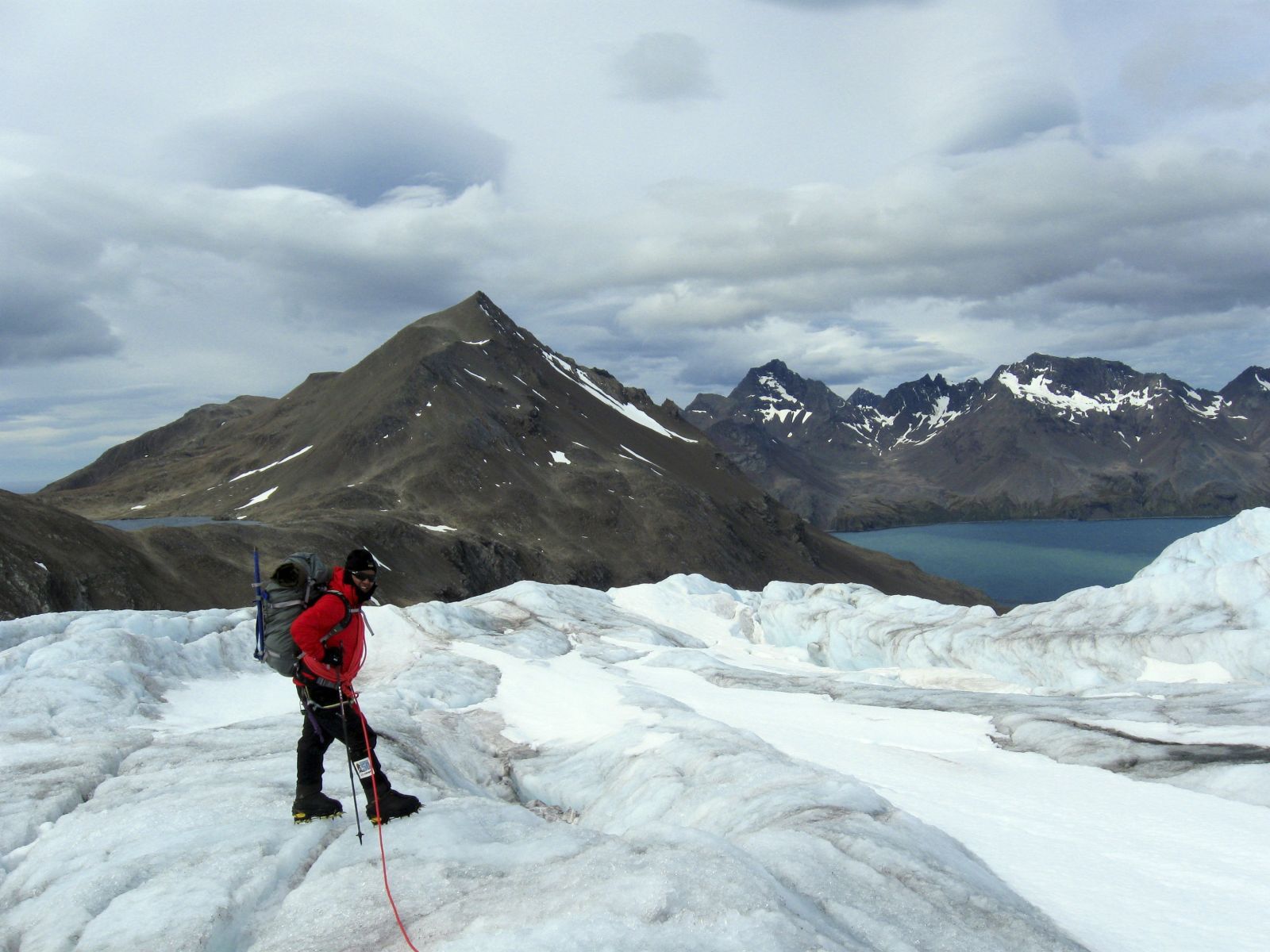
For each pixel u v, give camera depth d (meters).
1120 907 6.84
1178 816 10.38
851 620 44.00
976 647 34.62
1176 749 14.42
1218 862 8.20
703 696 25.64
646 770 12.34
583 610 47.03
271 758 10.27
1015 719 18.41
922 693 24.50
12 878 6.77
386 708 16.72
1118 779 13.11
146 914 5.32
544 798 14.48
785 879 6.05
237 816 7.37
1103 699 20.73
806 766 10.48
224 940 5.22
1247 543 32.22
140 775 9.41
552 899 5.09
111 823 7.48
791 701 24.64
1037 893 7.16
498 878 5.69
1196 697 19.14
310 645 6.65
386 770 9.91
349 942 5.05
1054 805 11.06
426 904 5.41
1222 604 28.94
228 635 25.67
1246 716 16.53
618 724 18.28
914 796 11.57
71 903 5.69
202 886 5.71
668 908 4.77
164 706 19.12
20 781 9.45
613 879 5.18
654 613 53.34
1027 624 34.38
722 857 5.48
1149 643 28.41
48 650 20.62
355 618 6.93
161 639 23.22
